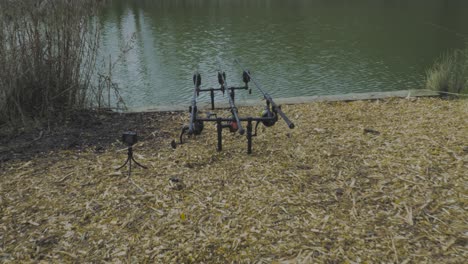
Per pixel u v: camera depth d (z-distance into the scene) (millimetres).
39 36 5590
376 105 6074
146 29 18766
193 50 14953
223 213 3424
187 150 4656
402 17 21984
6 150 4707
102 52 13891
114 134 5203
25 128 5305
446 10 24141
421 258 2850
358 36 17203
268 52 14711
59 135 5164
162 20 21500
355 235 3105
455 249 2926
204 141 4914
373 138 4836
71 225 3309
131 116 5875
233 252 2959
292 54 14391
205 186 3857
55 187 3885
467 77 6715
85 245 3076
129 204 3580
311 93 10422
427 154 4352
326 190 3740
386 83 11055
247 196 3670
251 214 3398
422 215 3324
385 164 4176
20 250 3031
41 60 5613
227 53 14555
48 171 4203
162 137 5066
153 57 13859
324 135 4984
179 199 3645
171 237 3141
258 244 3035
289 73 12195
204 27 19453
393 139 4781
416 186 3742
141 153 4598
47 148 4773
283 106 6141
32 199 3688
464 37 16562
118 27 19047
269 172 4094
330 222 3270
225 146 4754
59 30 5691
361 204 3504
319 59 13773
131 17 22359
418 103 6094
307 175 4020
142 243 3082
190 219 3354
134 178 4020
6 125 5387
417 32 17844
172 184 3889
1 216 3439
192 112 4387
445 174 3928
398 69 12391
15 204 3611
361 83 11148
